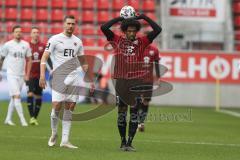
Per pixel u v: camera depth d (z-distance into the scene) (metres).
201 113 64.06
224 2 82.31
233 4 86.75
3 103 66.75
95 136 37.88
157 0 86.88
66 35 31.22
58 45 31.00
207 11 82.06
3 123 45.31
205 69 75.62
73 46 31.20
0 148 30.23
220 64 75.69
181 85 75.50
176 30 79.62
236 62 75.81
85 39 81.00
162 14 81.75
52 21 84.75
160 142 35.62
